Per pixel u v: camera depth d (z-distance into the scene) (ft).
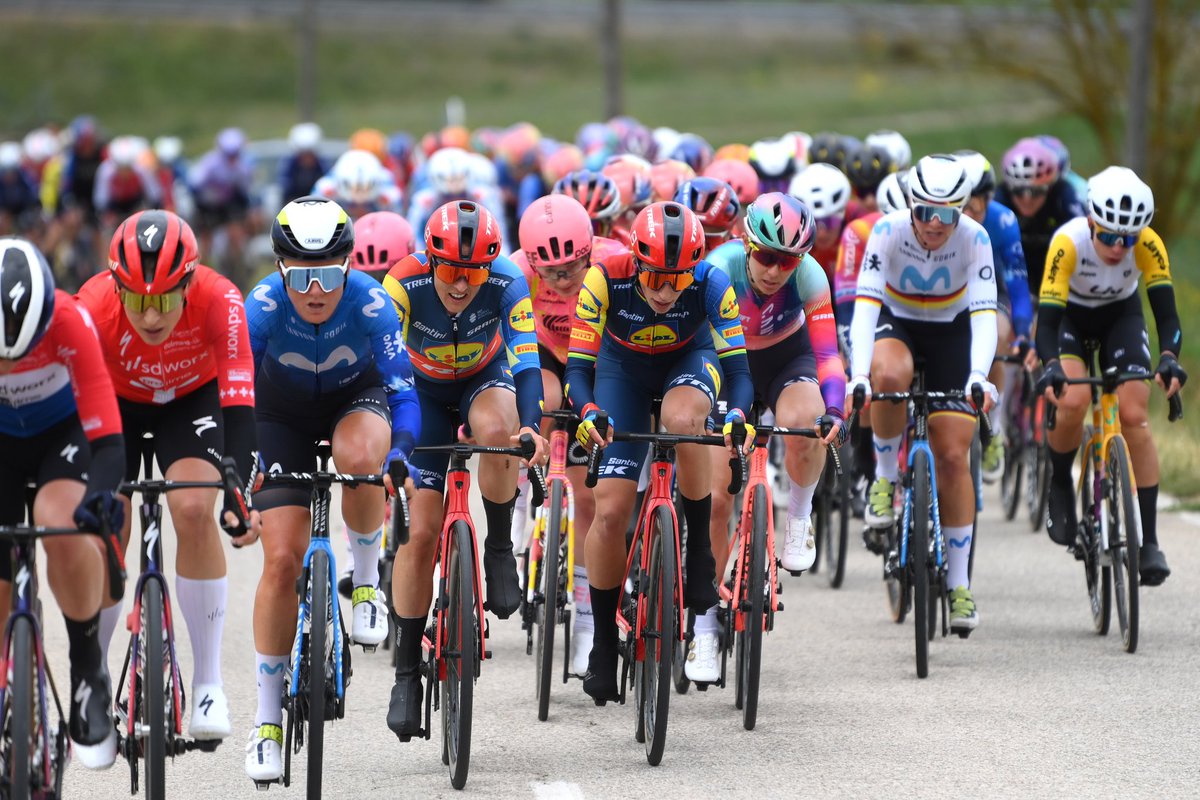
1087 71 198.49
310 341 53.67
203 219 215.92
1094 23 198.29
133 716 47.21
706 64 501.15
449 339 60.54
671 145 152.05
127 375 50.98
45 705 44.14
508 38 533.55
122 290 46.65
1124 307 76.79
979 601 81.41
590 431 55.47
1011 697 62.75
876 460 77.41
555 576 62.13
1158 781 51.75
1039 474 99.45
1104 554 71.97
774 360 69.10
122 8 522.47
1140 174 155.94
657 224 56.18
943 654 70.49
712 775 53.36
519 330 59.31
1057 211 101.71
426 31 535.19
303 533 51.88
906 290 73.46
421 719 58.18
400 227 77.41
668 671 54.03
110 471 44.09
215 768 55.72
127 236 45.93
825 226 90.12
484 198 116.78
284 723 56.39
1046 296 73.92
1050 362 72.08
